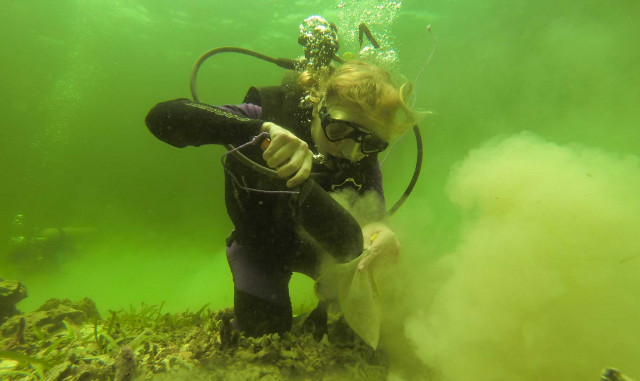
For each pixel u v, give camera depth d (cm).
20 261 1202
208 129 152
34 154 4738
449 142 3192
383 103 159
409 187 226
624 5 1487
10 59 2970
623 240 139
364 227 178
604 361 134
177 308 920
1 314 284
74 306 281
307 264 207
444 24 1788
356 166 186
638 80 1930
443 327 168
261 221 194
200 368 142
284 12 1842
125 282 1304
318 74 194
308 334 184
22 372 157
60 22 2405
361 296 156
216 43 2416
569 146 175
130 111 4131
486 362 151
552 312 141
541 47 1892
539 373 141
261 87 208
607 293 136
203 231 3525
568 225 145
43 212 4234
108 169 5284
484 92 2488
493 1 1577
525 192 162
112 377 142
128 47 2736
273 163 134
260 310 191
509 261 153
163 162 4991
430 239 231
